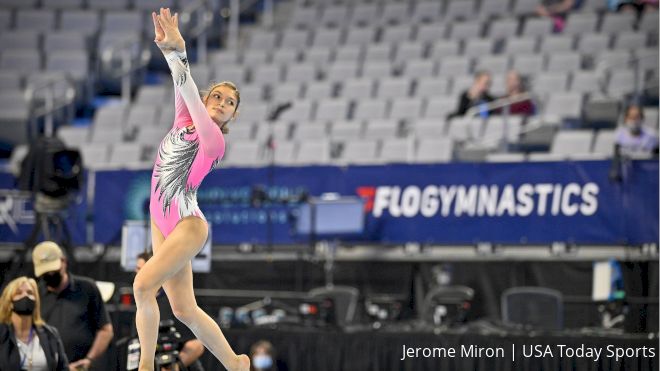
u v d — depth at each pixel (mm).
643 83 22297
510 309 15445
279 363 14414
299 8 29516
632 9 26047
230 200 18797
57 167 16562
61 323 12406
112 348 13203
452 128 21578
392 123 22219
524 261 17406
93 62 27391
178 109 9180
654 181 16719
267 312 16203
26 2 29719
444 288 16031
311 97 24500
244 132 22859
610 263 15273
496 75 23984
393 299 16516
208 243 15180
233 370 9344
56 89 25703
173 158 9008
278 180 18578
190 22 28875
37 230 16625
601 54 23859
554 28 26359
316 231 17562
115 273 18781
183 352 12617
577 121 21594
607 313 15141
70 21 28562
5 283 16453
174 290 9039
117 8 29531
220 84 9219
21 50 27312
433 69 24859
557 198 17328
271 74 25750
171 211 8984
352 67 25500
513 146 20828
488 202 17703
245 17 30812
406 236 18031
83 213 19297
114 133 23656
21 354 11430
